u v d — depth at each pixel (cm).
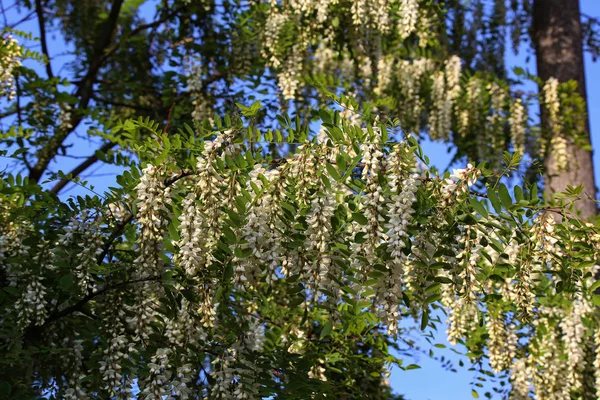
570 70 961
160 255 438
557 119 922
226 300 473
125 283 471
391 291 398
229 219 407
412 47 1002
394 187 402
